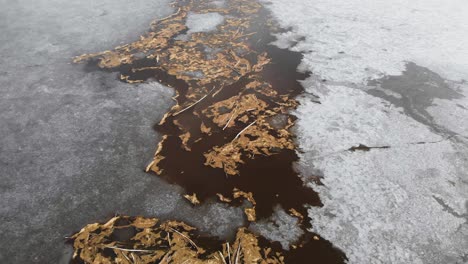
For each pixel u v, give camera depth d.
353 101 1.66
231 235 1.08
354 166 1.31
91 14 2.56
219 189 1.22
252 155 1.36
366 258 1.02
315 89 1.74
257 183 1.24
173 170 1.29
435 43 2.20
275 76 1.85
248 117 1.56
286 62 1.98
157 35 2.27
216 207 1.16
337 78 1.83
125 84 1.78
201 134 1.46
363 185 1.24
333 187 1.23
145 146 1.40
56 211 1.14
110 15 2.55
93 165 1.31
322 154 1.36
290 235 1.08
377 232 1.08
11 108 1.59
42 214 1.13
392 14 2.62
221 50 2.10
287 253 1.03
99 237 1.07
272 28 2.37
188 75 1.86
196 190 1.22
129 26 2.38
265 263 1.00
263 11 2.63
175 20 2.47
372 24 2.45
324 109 1.60
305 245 1.05
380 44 2.17
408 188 1.23
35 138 1.43
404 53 2.08
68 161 1.32
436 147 1.40
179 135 1.45
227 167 1.31
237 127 1.50
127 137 1.44
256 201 1.18
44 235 1.07
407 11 2.68
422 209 1.15
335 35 2.28
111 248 1.04
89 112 1.57
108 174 1.27
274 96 1.69
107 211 1.14
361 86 1.77
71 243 1.05
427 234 1.08
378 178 1.26
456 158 1.35
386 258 1.02
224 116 1.56
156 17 2.52
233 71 1.90
